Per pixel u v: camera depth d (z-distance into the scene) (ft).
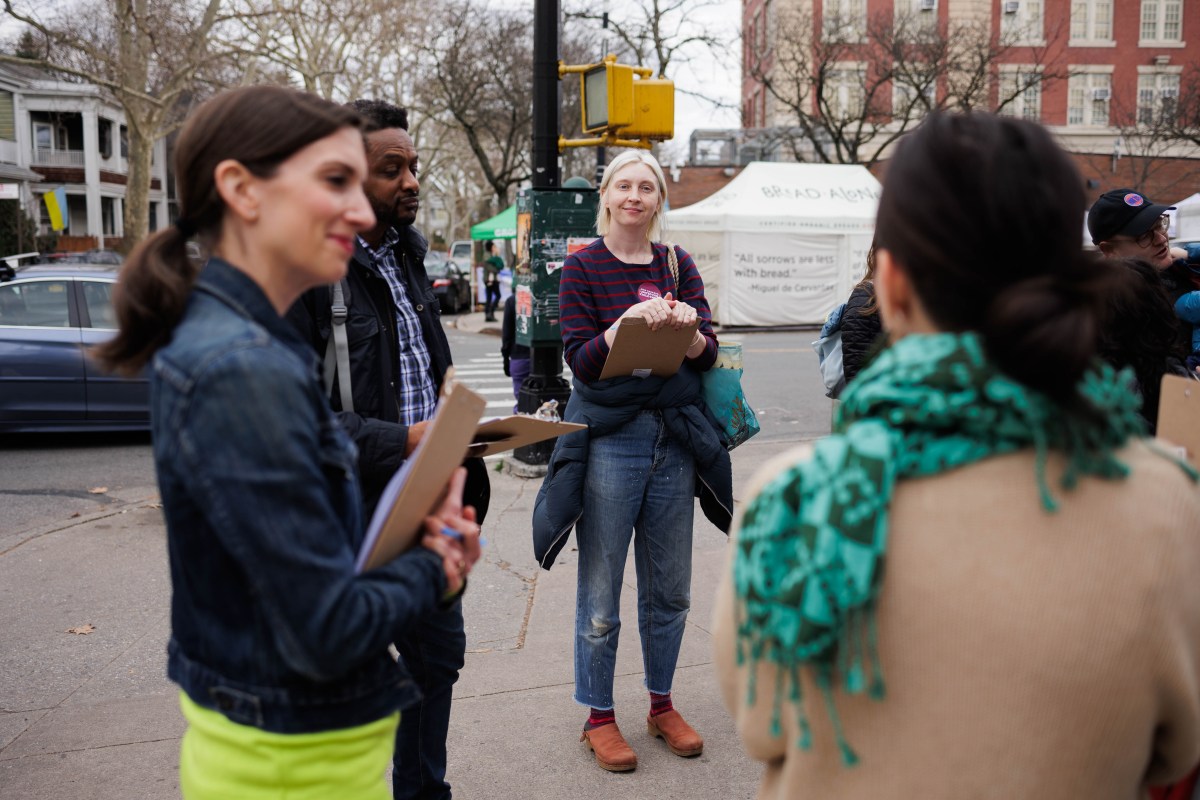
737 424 10.07
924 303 3.45
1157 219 10.57
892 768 3.38
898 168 3.51
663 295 9.80
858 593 3.21
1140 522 3.23
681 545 10.06
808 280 63.57
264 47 87.86
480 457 7.00
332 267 4.41
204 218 4.40
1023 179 3.25
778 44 100.73
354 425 7.02
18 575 15.89
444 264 86.84
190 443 3.85
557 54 22.47
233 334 4.01
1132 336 7.83
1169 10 113.09
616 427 9.61
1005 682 3.21
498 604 14.21
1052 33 111.65
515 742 10.25
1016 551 3.21
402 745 8.08
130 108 85.10
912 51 93.25
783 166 65.51
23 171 131.44
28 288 26.73
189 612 4.34
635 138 23.89
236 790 4.37
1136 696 3.23
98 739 10.36
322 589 3.89
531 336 22.17
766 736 3.74
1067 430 3.21
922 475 3.32
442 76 102.42
